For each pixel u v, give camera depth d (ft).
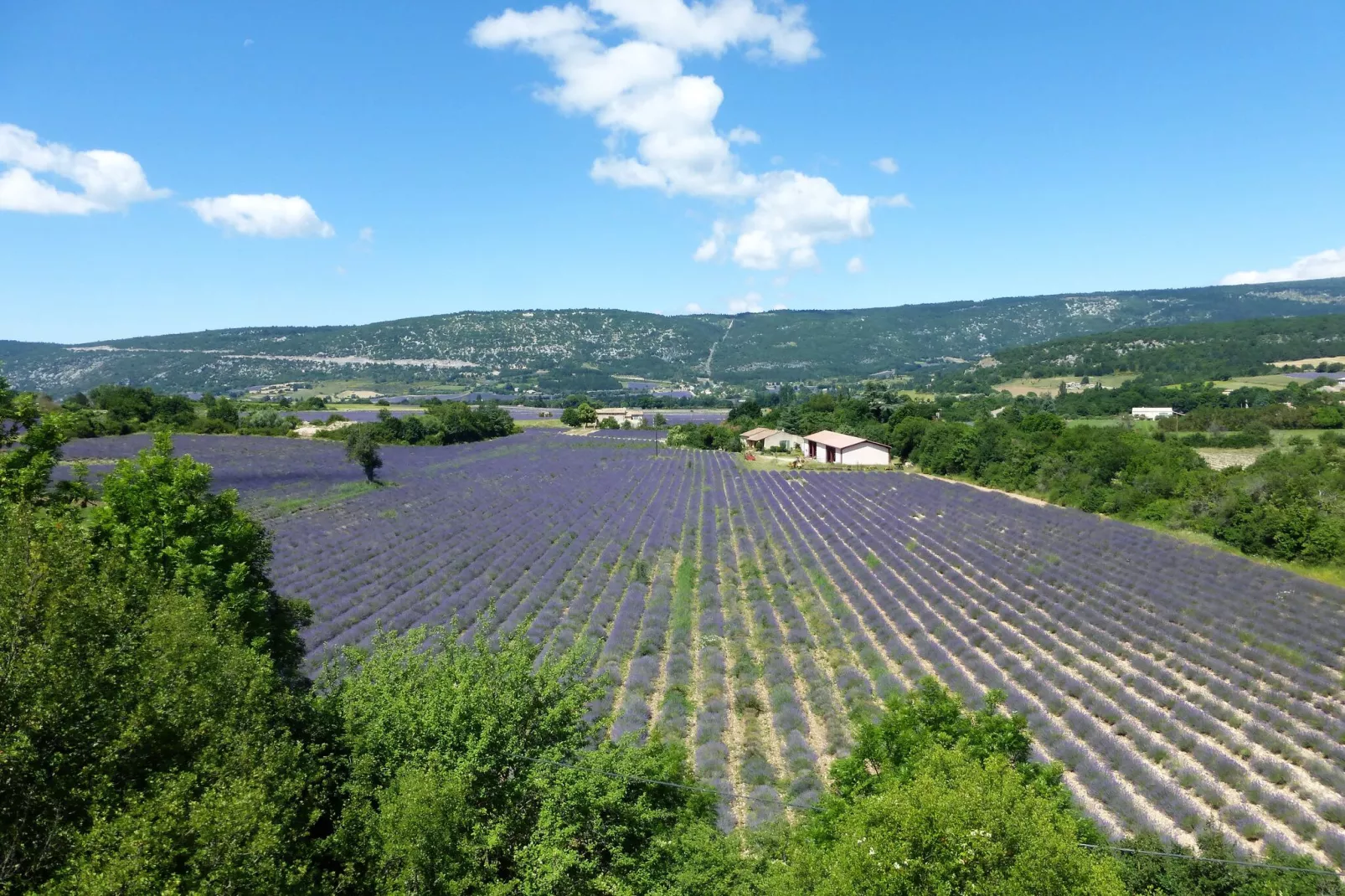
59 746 37.22
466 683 51.08
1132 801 62.34
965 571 140.77
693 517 200.03
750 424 472.44
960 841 33.32
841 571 138.21
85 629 39.73
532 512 196.24
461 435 402.52
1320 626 102.83
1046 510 202.39
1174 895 44.83
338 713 53.47
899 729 51.34
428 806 42.06
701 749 70.18
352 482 228.22
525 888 43.62
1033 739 74.28
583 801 47.21
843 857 36.68
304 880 41.42
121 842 32.22
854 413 401.08
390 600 116.78
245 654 50.03
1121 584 128.47
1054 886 31.99
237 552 70.49
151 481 68.69
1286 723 74.84
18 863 33.78
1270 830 58.80
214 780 39.73
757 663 94.99
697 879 46.47
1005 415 396.78
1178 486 184.14
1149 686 85.87
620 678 88.28
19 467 66.54
